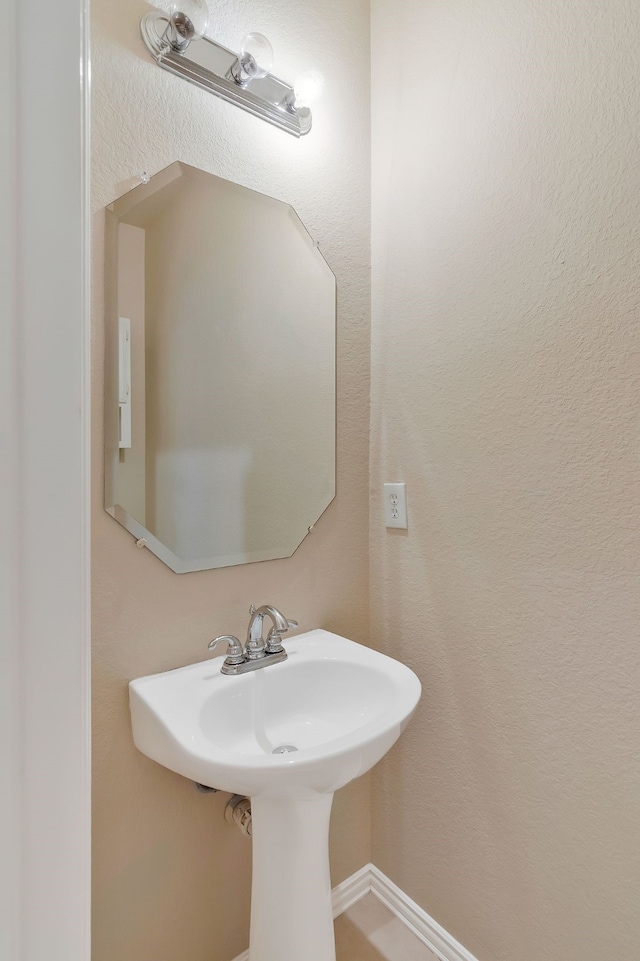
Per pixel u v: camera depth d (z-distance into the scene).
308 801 0.91
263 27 1.15
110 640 0.94
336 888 1.34
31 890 0.41
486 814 1.12
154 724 0.86
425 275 1.23
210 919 1.10
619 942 0.91
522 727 1.05
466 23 1.11
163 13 0.98
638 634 0.88
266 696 1.05
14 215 0.40
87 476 0.45
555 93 0.95
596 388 0.91
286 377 1.21
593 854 0.94
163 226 1.00
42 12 0.41
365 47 1.37
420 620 1.26
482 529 1.12
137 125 0.96
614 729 0.91
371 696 1.05
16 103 0.40
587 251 0.92
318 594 1.28
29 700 0.41
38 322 0.42
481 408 1.11
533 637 1.03
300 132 1.20
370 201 1.38
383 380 1.35
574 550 0.96
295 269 1.22
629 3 0.84
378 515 1.37
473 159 1.10
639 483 0.86
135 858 0.99
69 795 0.43
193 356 1.05
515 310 1.04
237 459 1.13
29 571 0.42
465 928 1.17
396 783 1.33
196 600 1.06
